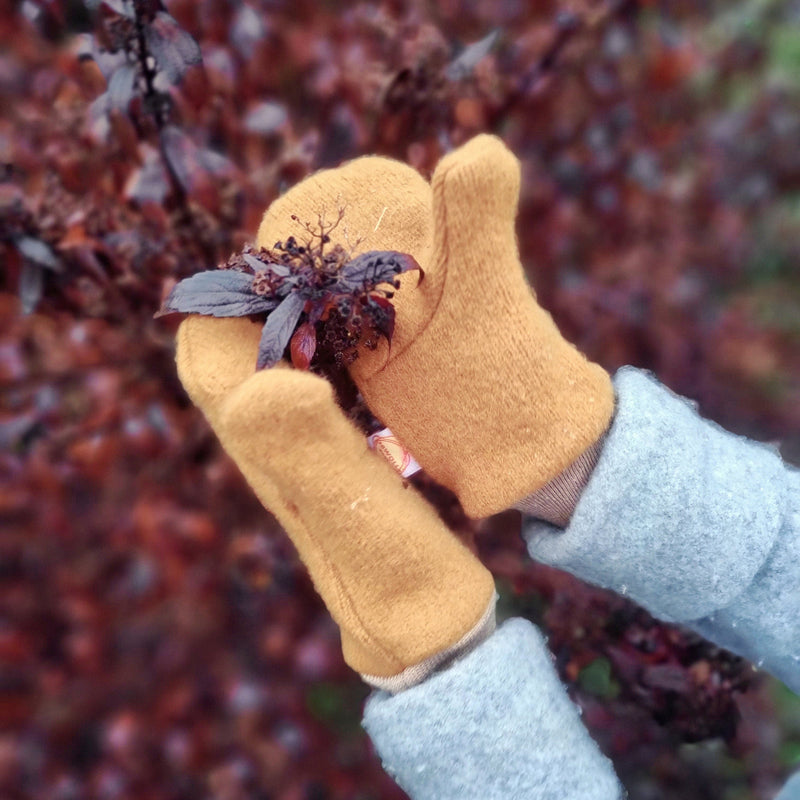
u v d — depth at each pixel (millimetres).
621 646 721
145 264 696
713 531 460
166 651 737
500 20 744
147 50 589
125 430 716
